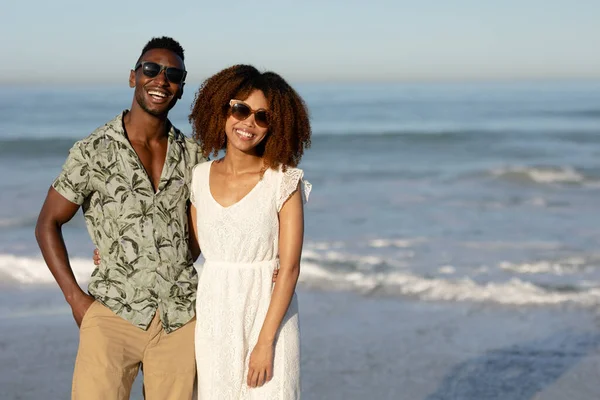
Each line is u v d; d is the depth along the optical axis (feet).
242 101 9.52
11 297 24.80
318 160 69.46
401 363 19.17
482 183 56.03
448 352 19.97
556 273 28.35
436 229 38.40
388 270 28.73
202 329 9.84
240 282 9.62
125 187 10.03
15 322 22.18
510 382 17.94
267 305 9.72
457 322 22.56
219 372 9.65
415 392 17.35
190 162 10.34
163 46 10.43
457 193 51.42
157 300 10.16
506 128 99.66
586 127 100.42
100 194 10.14
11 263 28.17
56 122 121.29
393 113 143.54
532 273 28.37
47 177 55.77
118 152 10.04
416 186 54.60
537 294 25.16
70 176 10.09
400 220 41.11
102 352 9.91
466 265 29.73
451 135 83.10
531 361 19.30
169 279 10.17
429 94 255.09
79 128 108.58
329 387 17.61
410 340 20.93
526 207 45.47
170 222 10.18
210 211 9.77
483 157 72.38
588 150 76.38
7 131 103.04
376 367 18.88
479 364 19.10
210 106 9.98
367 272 28.25
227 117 9.79
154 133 10.33
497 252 32.50
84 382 9.86
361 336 21.26
